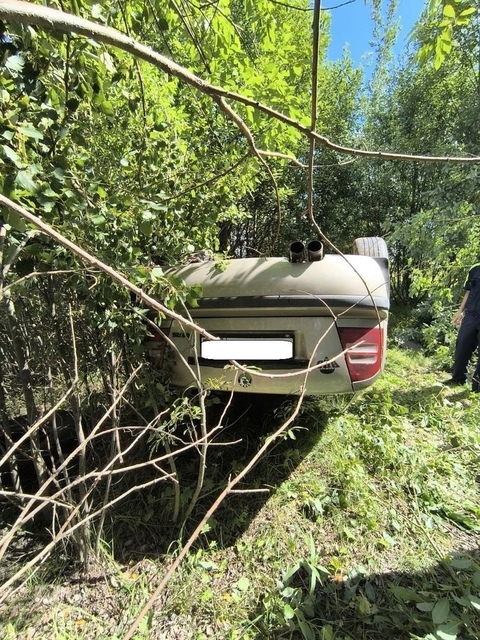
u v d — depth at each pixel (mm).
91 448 2355
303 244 2113
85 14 1288
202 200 2383
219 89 758
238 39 1943
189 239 2398
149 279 1714
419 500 2193
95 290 1723
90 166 1666
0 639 1596
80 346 2215
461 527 2049
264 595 1696
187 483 2336
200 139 2518
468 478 2426
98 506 2189
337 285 2025
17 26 972
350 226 10078
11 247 1359
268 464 2430
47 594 1780
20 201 1037
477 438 2777
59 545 1984
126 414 2645
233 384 2164
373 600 1637
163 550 1979
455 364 4109
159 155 2170
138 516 2172
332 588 1684
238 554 1909
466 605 1510
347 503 2107
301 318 2082
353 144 9484
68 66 1247
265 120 2096
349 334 2051
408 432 2939
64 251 1440
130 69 1624
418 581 1717
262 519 2078
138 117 2160
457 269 4215
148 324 2287
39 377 2242
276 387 2104
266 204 8648
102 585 1810
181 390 2354
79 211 1383
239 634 1544
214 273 2209
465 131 6645
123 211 1684
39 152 1285
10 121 1016
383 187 9508
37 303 2033
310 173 996
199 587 1754
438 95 8516
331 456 2475
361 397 3328
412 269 4949
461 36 5496
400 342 5949
